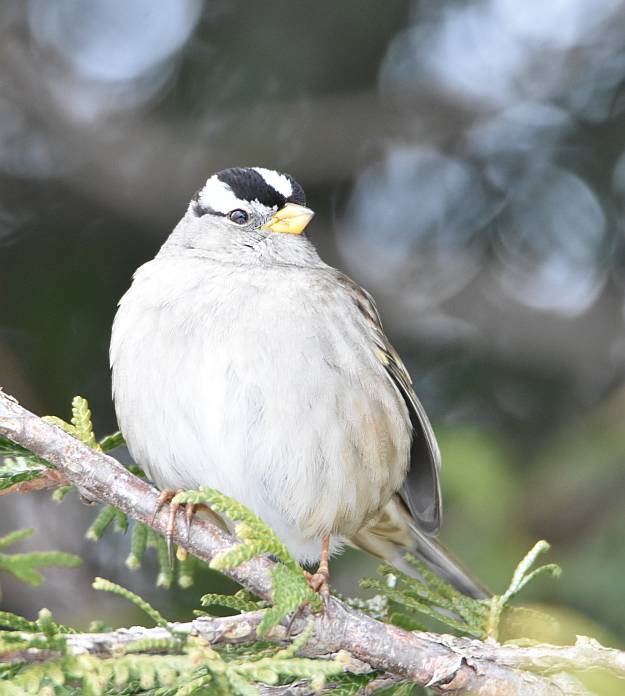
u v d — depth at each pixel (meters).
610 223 11.61
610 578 8.76
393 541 8.80
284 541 7.79
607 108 11.55
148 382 7.21
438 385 11.20
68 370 10.76
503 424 10.88
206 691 4.97
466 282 12.12
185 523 5.88
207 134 11.93
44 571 10.35
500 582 8.80
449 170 12.34
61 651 4.61
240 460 7.12
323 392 7.14
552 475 9.22
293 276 7.56
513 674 5.57
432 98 12.47
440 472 9.11
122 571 10.47
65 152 11.76
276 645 5.60
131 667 4.66
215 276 7.47
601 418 9.52
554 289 12.04
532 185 11.90
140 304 7.43
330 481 7.20
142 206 11.71
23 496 10.84
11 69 11.84
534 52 12.12
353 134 12.11
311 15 11.43
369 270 12.40
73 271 11.15
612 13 11.96
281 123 12.03
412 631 6.10
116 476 5.84
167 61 11.79
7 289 11.00
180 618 9.41
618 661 5.62
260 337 7.15
